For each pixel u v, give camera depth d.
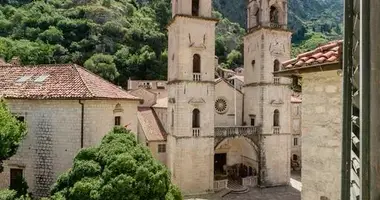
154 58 92.38
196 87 39.75
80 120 24.11
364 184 2.16
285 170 45.88
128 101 28.34
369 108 2.17
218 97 48.69
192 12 41.09
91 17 103.44
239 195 40.28
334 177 8.59
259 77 45.41
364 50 2.21
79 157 18.72
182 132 38.88
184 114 39.06
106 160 17.78
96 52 94.06
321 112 8.99
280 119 45.72
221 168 50.19
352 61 3.16
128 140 19.16
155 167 18.14
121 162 17.14
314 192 9.09
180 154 38.75
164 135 43.97
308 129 9.34
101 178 17.19
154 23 113.31
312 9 182.75
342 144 3.18
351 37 3.14
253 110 46.88
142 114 46.97
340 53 7.85
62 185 18.12
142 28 104.81
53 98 24.19
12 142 19.42
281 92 45.72
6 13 102.88
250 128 44.38
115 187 16.52
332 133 8.69
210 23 40.50
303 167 9.46
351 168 3.10
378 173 2.13
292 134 60.38
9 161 25.23
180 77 39.00
